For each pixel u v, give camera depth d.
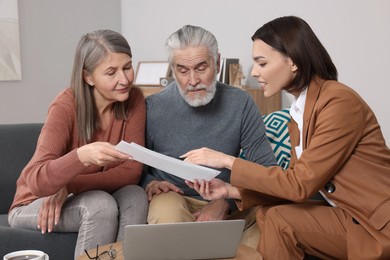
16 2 4.39
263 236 1.99
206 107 2.43
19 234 2.25
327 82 2.02
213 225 1.80
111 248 1.91
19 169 2.73
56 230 2.24
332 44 3.78
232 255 1.86
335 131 1.91
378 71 3.58
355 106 1.94
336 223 1.96
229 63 4.02
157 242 1.78
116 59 2.24
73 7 4.80
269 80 2.06
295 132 2.13
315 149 1.92
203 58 2.26
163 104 2.47
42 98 4.66
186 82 2.29
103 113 2.39
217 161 2.03
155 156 1.93
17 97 4.49
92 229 2.16
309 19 3.87
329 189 1.99
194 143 2.44
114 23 5.11
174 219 2.22
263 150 2.46
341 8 3.71
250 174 1.98
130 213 2.24
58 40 4.72
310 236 1.96
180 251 1.81
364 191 1.93
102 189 2.33
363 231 1.91
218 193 2.10
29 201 2.34
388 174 1.96
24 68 4.52
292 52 2.00
